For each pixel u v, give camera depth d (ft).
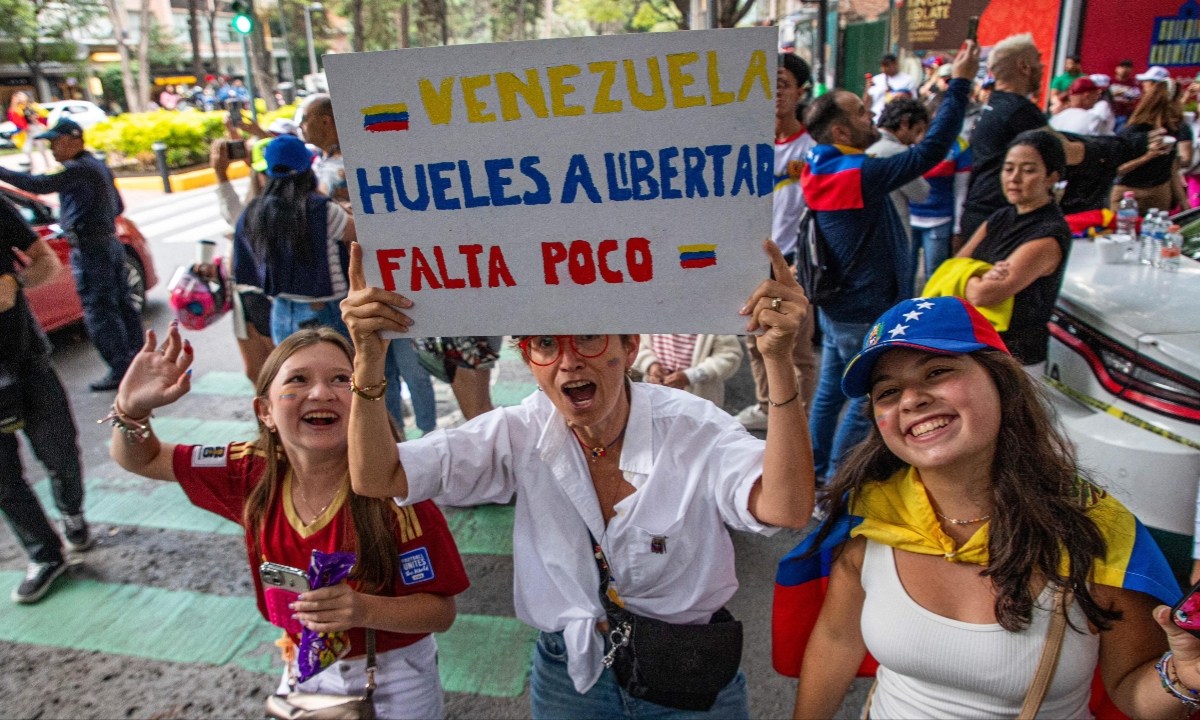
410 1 106.32
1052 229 10.14
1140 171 20.03
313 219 12.85
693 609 5.86
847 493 5.75
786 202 16.02
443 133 4.75
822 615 5.96
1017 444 4.95
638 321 4.95
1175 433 9.23
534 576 5.98
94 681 10.67
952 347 4.84
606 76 4.53
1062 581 4.81
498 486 6.07
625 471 5.67
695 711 5.86
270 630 11.55
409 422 17.70
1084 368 10.37
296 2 116.67
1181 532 9.27
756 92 4.43
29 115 64.34
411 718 6.76
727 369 11.96
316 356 6.44
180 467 7.20
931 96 28.73
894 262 12.30
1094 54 30.63
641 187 4.69
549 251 4.90
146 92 109.29
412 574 6.48
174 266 33.19
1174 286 11.23
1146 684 4.79
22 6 107.55
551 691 6.17
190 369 7.24
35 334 12.30
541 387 5.50
